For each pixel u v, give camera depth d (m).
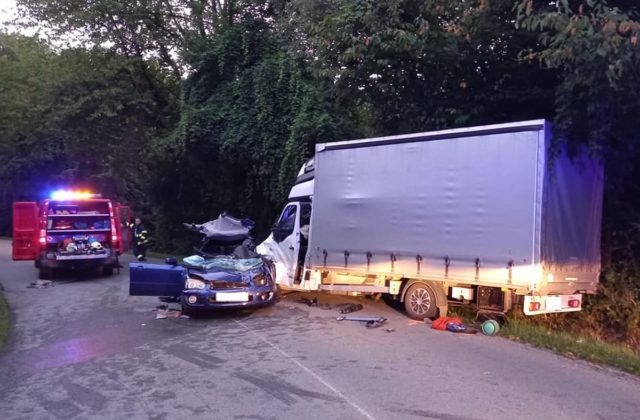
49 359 7.97
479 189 8.88
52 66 26.55
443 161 9.36
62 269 17.41
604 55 7.09
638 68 7.50
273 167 19.14
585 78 7.74
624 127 8.70
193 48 22.75
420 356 7.57
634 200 10.30
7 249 28.88
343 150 10.98
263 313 10.93
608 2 8.28
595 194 9.38
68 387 6.58
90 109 24.25
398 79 11.70
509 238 8.49
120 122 25.47
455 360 7.35
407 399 5.83
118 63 24.66
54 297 13.77
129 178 31.80
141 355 7.97
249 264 10.92
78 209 17.64
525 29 9.37
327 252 11.14
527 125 8.43
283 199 18.44
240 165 21.28
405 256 9.85
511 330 8.76
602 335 9.91
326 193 11.24
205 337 9.01
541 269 8.23
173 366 7.34
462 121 11.20
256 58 21.28
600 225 9.48
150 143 25.02
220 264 10.83
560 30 7.52
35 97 35.06
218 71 22.06
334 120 17.31
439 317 9.62
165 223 26.81
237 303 10.44
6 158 37.91
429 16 10.70
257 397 5.99
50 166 37.69
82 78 24.36
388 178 10.17
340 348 8.06
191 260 11.05
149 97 25.55
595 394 5.99
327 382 6.45
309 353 7.82
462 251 9.03
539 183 8.27
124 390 6.39
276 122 19.31
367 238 10.45
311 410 5.54
